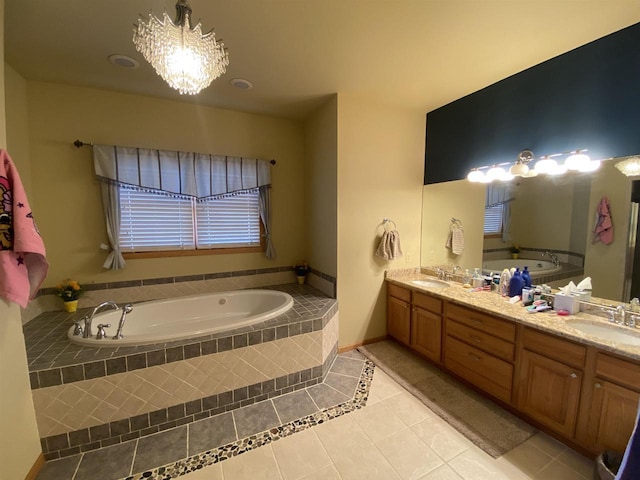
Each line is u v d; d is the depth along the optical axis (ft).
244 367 6.84
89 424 5.57
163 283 9.34
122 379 5.75
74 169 8.10
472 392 7.30
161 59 4.01
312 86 8.08
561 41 6.01
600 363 4.84
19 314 4.76
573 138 6.43
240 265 10.43
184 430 6.14
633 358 4.40
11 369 4.53
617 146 5.79
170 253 9.36
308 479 4.95
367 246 9.59
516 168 7.14
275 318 7.66
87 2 4.85
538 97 7.01
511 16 5.22
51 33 5.69
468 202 9.01
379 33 5.73
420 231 10.54
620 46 5.64
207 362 6.45
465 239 9.20
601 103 5.96
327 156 9.32
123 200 8.70
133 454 5.51
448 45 6.14
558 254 6.94
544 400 5.69
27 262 4.77
